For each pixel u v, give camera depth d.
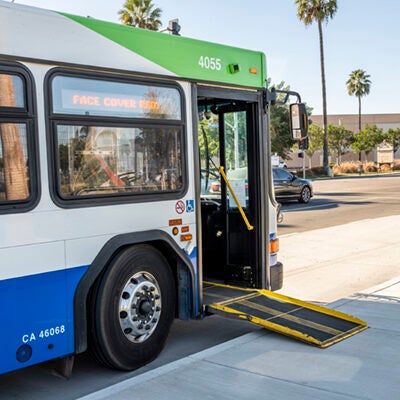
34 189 4.04
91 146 4.41
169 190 5.02
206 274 6.79
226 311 5.31
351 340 5.18
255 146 6.22
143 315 4.77
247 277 6.36
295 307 5.80
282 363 4.61
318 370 4.45
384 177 45.12
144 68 4.84
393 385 4.14
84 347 4.32
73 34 4.31
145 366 4.89
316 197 24.81
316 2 45.22
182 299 5.27
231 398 3.95
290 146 49.47
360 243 11.66
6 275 3.87
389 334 5.37
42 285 4.08
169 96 5.07
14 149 3.94
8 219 3.89
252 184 6.28
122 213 4.62
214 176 6.68
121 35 4.66
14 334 3.92
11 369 3.90
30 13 4.05
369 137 66.62
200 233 5.33
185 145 5.19
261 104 6.20
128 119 4.69
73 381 4.61
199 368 4.51
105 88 4.53
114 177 4.57
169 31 5.57
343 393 4.00
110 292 4.49
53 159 4.15
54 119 4.16
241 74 5.89
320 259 10.12
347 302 6.73
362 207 19.55
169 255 5.25
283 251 10.95
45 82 4.12
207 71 5.46
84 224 4.34
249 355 4.80
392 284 7.73
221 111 6.51
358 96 74.69
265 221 6.26
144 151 4.82
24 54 3.99
